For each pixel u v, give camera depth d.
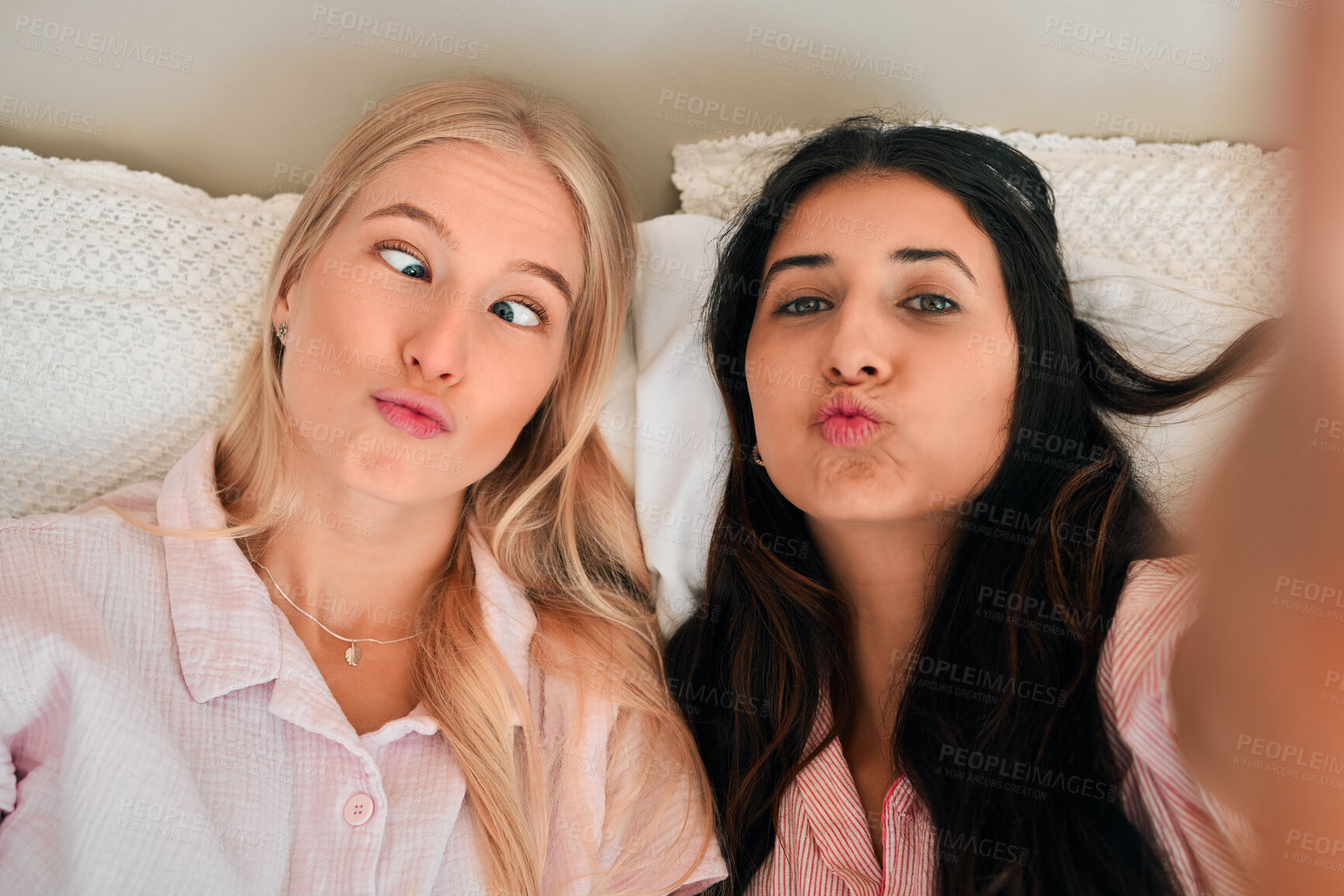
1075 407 1.18
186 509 1.15
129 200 1.36
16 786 0.99
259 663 1.05
